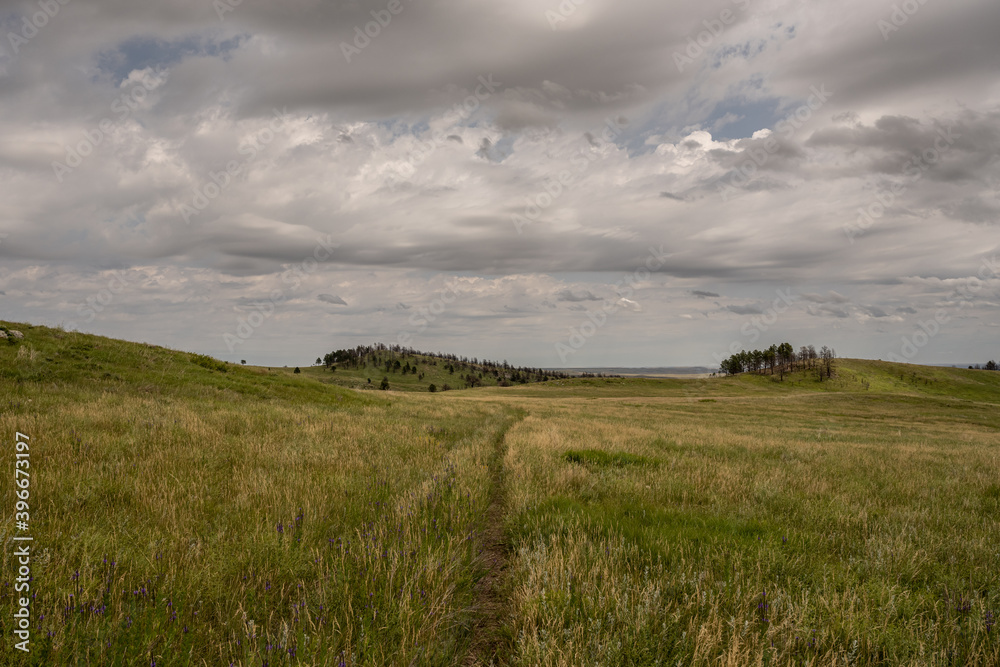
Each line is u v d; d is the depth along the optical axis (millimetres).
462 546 5270
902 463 12719
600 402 62750
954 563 5051
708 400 70812
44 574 3738
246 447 10133
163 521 5285
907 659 3129
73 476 6531
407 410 27234
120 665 2879
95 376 19016
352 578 4125
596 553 4762
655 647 3162
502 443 16156
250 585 3881
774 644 3232
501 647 3545
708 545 5078
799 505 7246
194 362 25688
